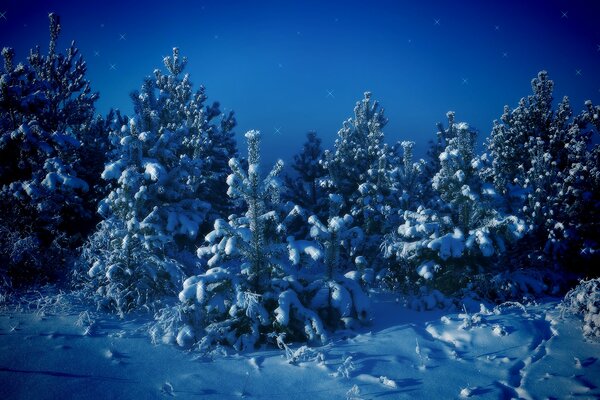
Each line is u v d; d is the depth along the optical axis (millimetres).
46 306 6512
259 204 6020
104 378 4434
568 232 9195
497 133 12734
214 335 5586
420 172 11758
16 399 3869
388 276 9297
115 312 6688
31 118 9695
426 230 8258
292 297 5898
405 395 4371
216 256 6164
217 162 14023
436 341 5969
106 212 8250
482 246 7762
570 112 12047
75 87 12242
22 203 8344
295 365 5062
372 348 5582
